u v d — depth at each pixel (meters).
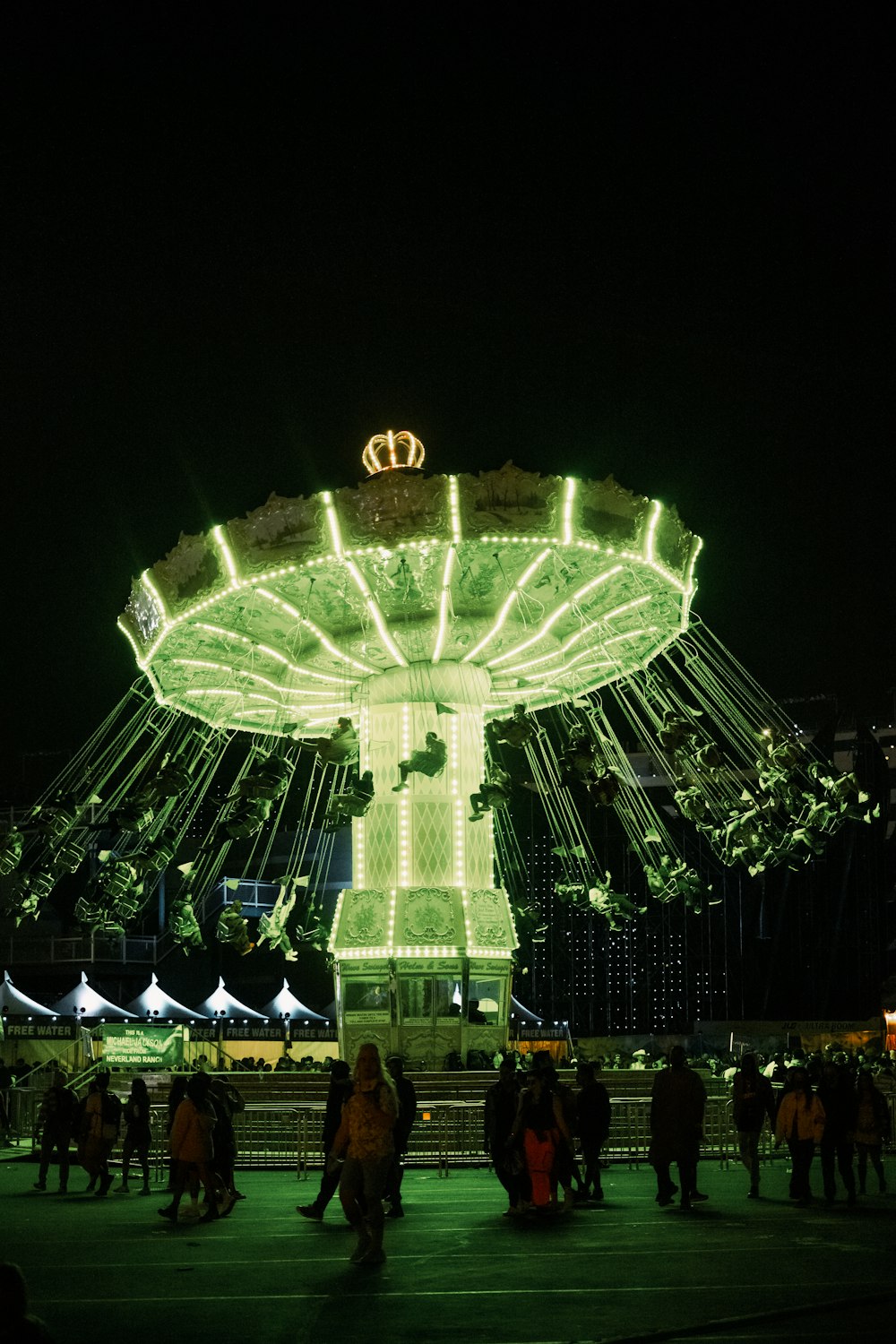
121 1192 17.86
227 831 24.50
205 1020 43.34
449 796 25.27
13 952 52.28
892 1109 24.05
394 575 23.62
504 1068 15.31
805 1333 8.72
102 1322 9.19
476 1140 21.30
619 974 60.34
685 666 29.34
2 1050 36.81
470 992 25.05
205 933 54.22
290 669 27.28
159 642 24.39
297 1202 16.47
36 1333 4.53
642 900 60.75
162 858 25.53
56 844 26.62
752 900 60.94
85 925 25.83
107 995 50.47
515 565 23.41
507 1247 12.38
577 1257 11.80
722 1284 10.46
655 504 22.73
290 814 59.97
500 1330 8.83
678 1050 15.59
